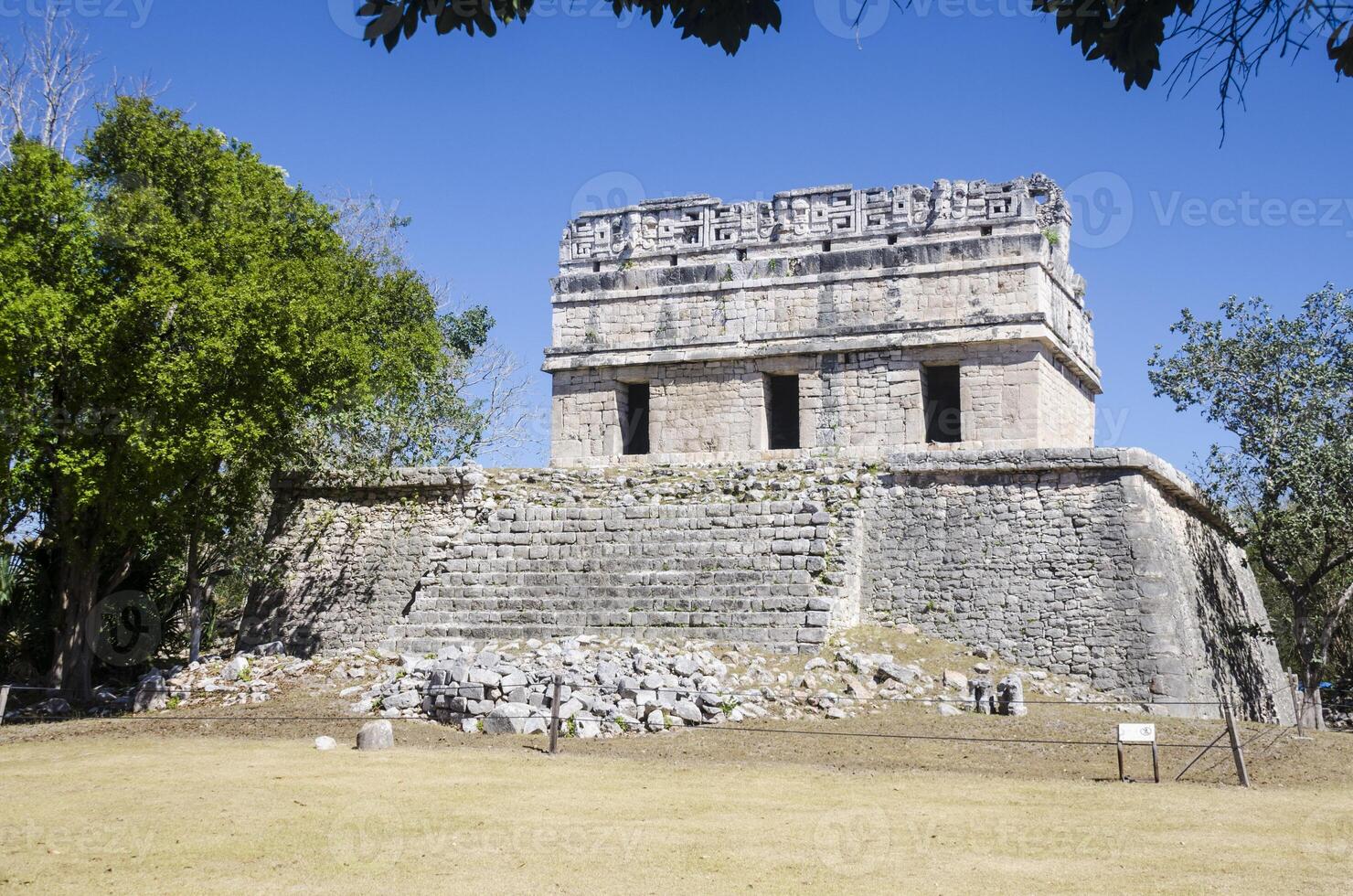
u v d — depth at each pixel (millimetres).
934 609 24062
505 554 26109
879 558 24953
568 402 31953
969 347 28859
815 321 30094
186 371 21438
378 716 19625
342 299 27062
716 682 19828
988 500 24812
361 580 27984
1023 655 23219
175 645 28609
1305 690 25125
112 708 21875
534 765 15852
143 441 21094
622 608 23719
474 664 20344
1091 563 23609
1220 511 28312
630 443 32875
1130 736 15266
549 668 19922
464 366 41781
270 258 24297
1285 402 28094
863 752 16922
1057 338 29312
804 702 19812
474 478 27812
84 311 21453
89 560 23625
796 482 26500
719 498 26469
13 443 20938
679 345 30953
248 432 22344
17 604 25000
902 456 25625
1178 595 24328
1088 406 32781
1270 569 27938
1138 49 7375
